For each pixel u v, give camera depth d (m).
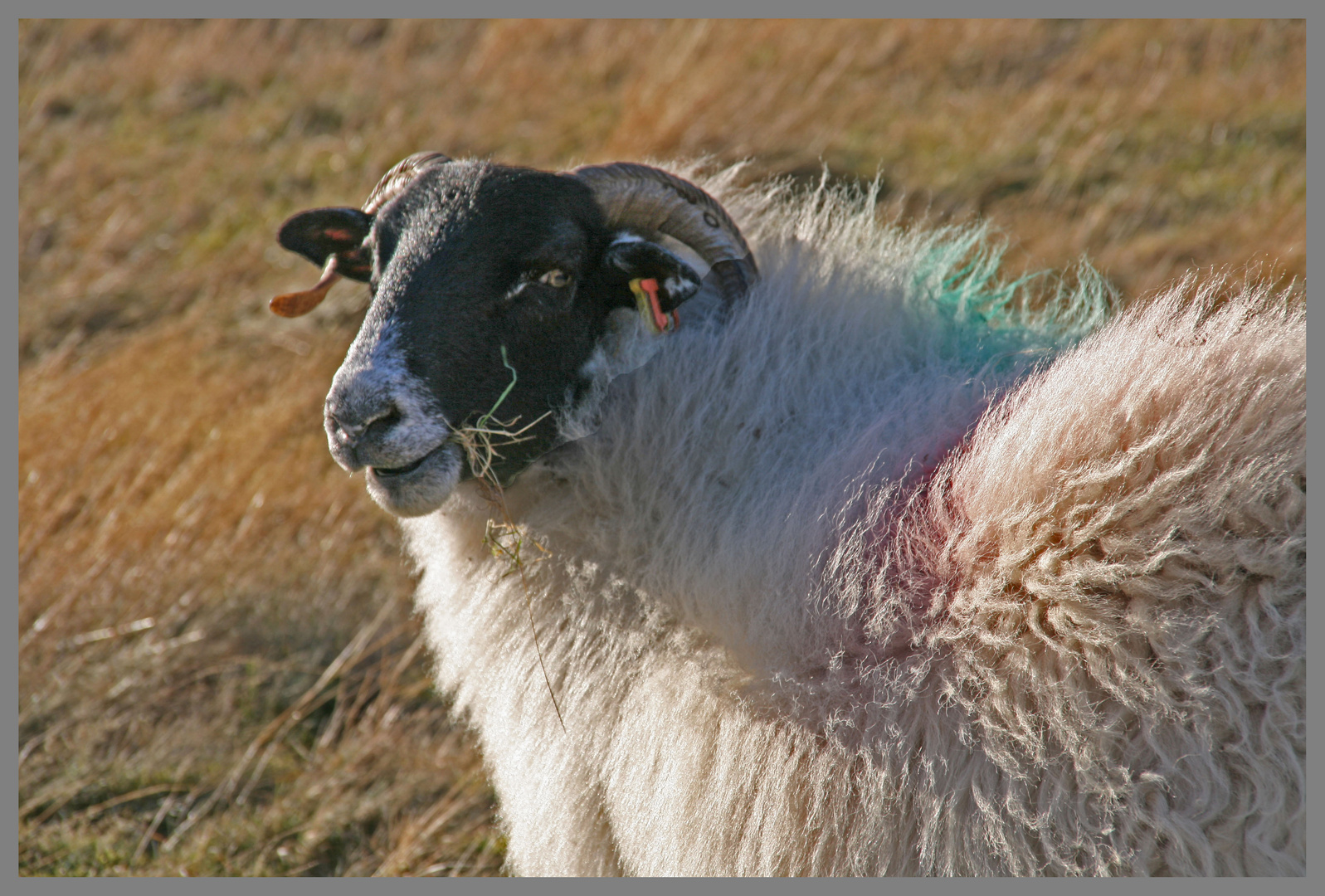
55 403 9.31
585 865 4.29
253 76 16.45
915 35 15.09
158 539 7.76
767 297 4.23
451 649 4.67
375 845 5.61
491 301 3.82
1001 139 12.23
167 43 17.52
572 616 4.17
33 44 17.66
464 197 3.93
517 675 4.29
